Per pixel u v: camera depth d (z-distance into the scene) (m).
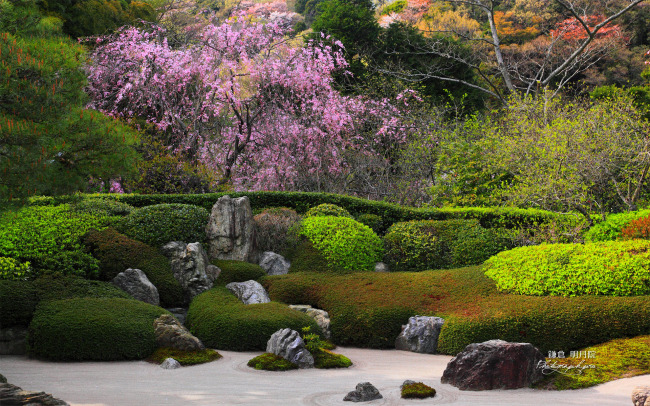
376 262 12.08
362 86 22.42
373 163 18.53
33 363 7.47
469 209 13.70
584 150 13.19
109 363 7.54
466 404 5.34
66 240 10.05
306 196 13.80
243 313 8.91
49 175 6.52
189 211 11.52
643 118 19.33
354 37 24.92
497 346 6.12
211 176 15.91
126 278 9.72
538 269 9.34
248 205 11.81
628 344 7.25
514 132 15.76
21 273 8.89
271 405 5.28
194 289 10.38
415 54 25.36
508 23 31.03
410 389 5.71
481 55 26.48
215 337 8.67
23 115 6.67
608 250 9.26
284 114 17.05
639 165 13.52
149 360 7.66
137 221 11.05
